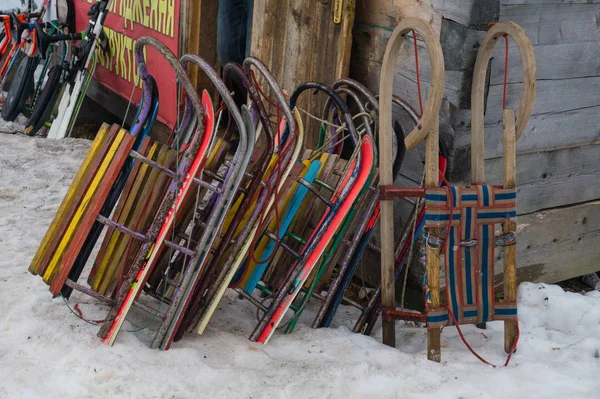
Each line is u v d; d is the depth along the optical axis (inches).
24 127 300.5
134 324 145.1
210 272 138.5
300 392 123.0
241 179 131.3
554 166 174.9
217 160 143.8
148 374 124.5
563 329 160.1
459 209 132.0
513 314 137.6
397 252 152.2
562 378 131.0
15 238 186.2
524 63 131.7
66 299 145.1
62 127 286.8
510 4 151.4
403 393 124.0
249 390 122.8
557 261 184.4
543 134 169.0
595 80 172.7
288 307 140.3
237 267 137.7
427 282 133.3
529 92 131.6
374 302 148.8
